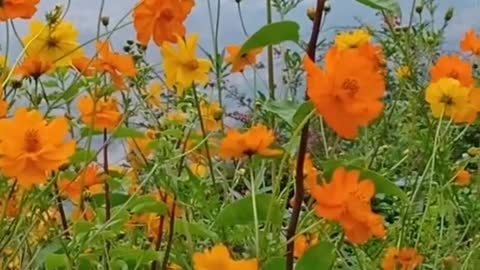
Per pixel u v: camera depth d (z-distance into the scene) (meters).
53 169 0.52
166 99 0.85
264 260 0.55
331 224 0.64
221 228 0.67
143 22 0.63
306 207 0.64
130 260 0.69
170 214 0.67
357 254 0.71
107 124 0.74
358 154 0.88
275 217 0.56
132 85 0.83
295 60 0.86
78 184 0.74
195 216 0.79
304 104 0.52
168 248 0.66
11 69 0.67
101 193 0.80
